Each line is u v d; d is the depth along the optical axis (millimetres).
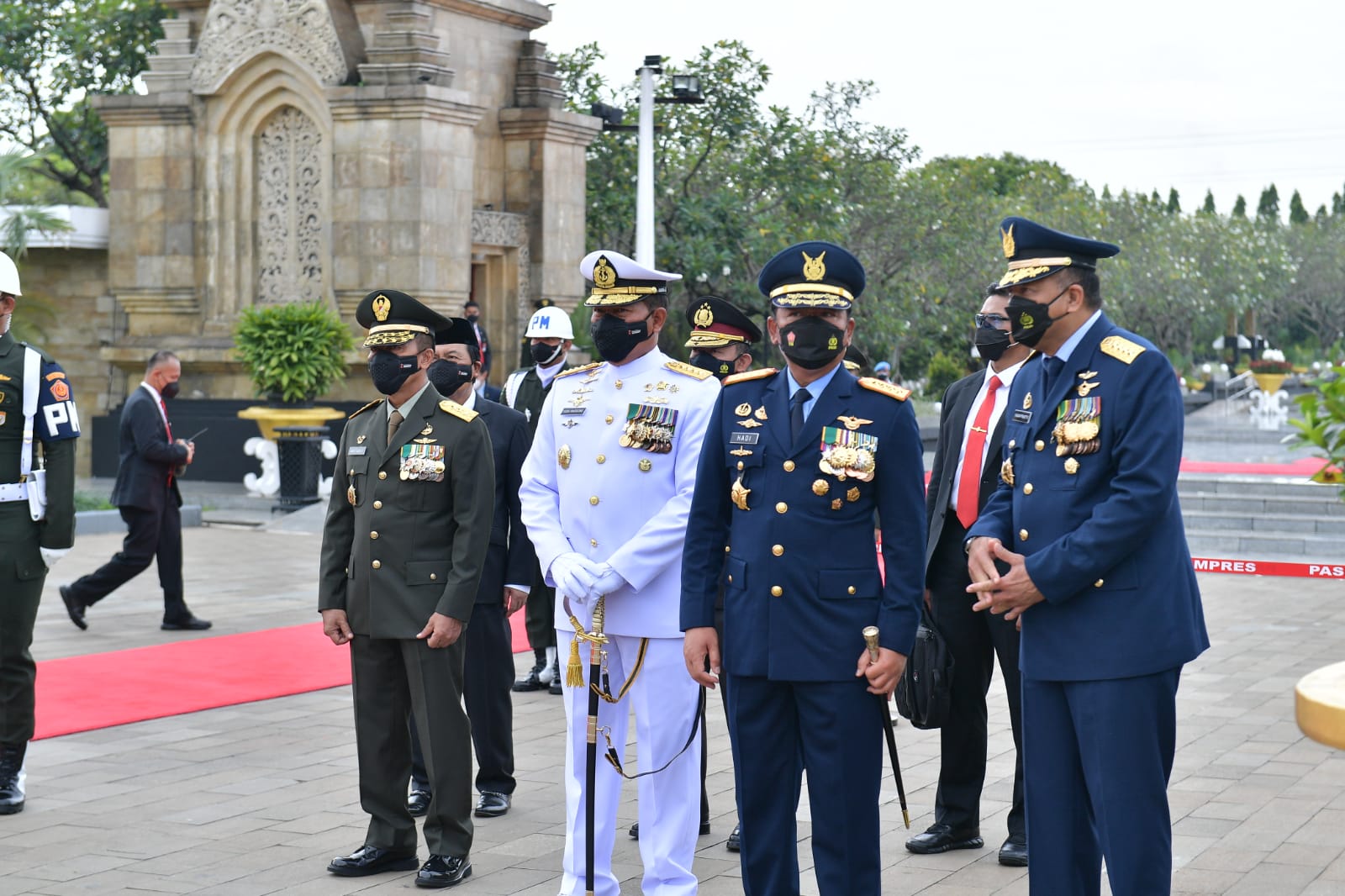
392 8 23016
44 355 7047
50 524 6910
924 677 5871
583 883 5477
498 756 6859
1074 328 4680
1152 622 4484
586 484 5555
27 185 30703
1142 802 4461
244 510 20438
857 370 7797
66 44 30172
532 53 25203
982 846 6355
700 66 28312
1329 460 9180
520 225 24797
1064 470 4594
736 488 4906
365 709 5988
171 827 6555
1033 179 58219
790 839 4918
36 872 5930
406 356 5926
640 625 5410
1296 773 7461
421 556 5906
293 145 23766
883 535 4824
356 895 5695
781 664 4758
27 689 6863
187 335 24500
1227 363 60531
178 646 10828
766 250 27750
